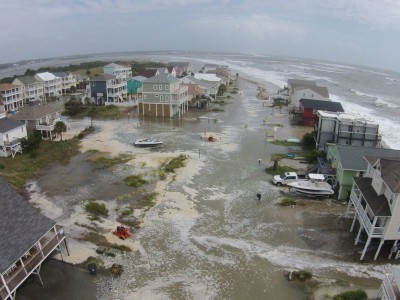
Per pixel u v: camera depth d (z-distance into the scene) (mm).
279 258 26375
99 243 27859
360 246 27828
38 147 51844
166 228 30250
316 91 79562
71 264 25234
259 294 22641
